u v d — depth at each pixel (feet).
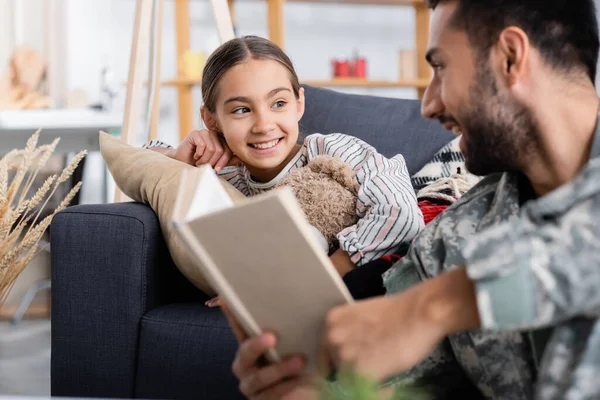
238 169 6.25
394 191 5.19
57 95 15.40
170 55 15.99
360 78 15.52
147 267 5.21
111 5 15.81
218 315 4.99
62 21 15.49
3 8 15.46
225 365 4.82
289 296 2.43
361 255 4.98
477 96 2.61
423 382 3.32
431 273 3.19
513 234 2.08
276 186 5.68
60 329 5.27
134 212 5.27
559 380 2.18
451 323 2.15
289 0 15.83
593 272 1.99
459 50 2.61
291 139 5.90
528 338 2.83
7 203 5.16
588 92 2.63
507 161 2.70
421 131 6.76
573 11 2.57
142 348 5.08
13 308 12.38
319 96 7.10
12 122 8.93
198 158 6.13
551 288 2.01
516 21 2.52
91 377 5.21
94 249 5.22
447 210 3.24
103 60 15.71
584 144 2.61
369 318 2.24
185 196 2.56
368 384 1.73
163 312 5.12
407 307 2.20
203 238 2.33
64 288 5.26
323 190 5.40
